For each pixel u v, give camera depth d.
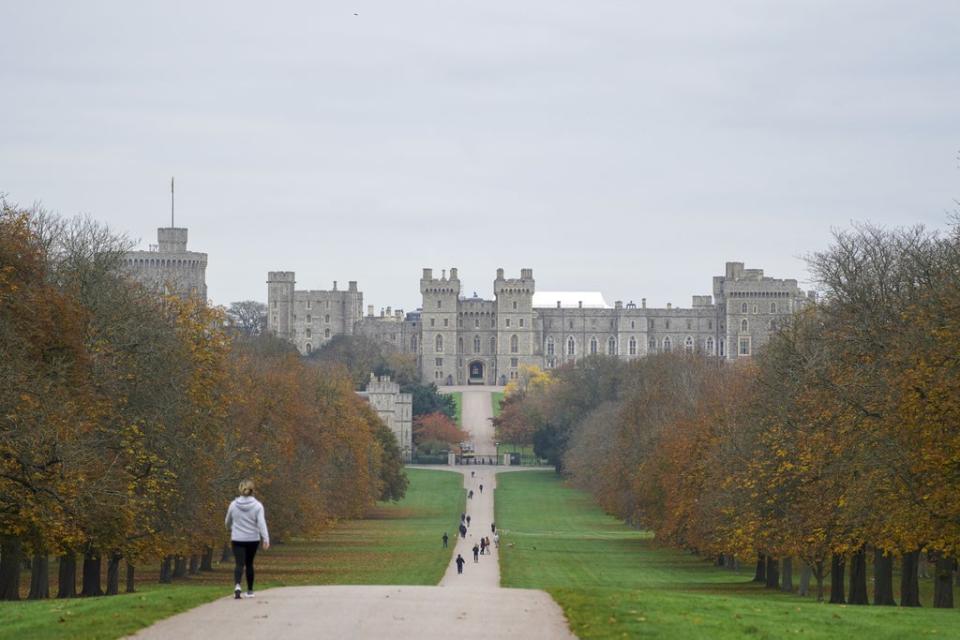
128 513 120.31
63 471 111.31
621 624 72.94
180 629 67.00
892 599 131.62
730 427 182.88
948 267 146.12
